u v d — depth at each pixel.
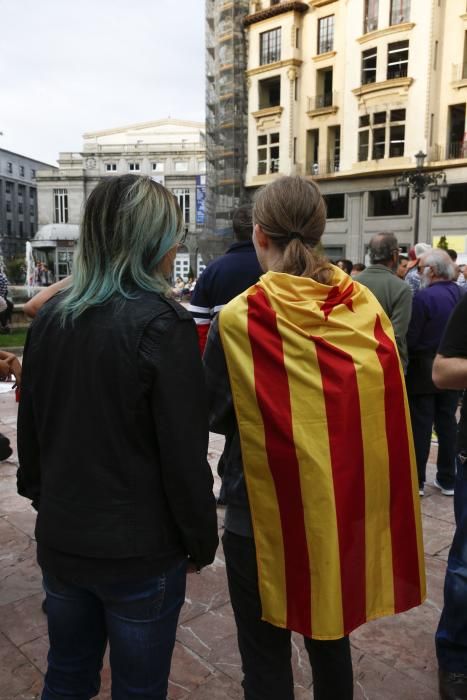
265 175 30.70
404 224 26.62
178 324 1.33
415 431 4.04
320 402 1.46
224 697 2.12
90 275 1.38
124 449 1.31
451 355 1.93
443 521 3.67
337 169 28.92
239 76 31.59
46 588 1.46
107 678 2.20
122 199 1.36
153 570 1.35
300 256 1.56
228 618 2.62
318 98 28.80
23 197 83.19
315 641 1.59
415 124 25.39
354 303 1.58
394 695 2.14
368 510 1.54
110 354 1.29
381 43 25.80
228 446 1.63
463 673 2.05
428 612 2.69
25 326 13.46
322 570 1.46
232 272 3.21
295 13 28.38
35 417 1.46
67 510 1.34
